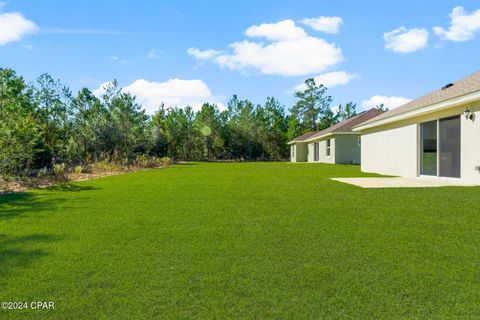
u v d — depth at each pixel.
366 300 2.68
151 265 3.48
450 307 2.55
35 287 2.98
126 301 2.71
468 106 9.73
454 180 10.58
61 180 12.46
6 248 4.08
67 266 3.46
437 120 11.44
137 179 13.03
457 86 11.81
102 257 3.73
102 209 6.54
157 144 32.81
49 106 24.62
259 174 15.17
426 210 6.05
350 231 4.71
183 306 2.62
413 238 4.34
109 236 4.58
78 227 5.09
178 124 39.81
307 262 3.53
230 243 4.21
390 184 10.10
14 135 12.59
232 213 6.01
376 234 4.54
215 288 2.93
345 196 7.77
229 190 9.14
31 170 16.02
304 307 2.58
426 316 2.43
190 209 6.43
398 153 13.89
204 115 43.03
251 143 45.56
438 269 3.29
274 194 8.26
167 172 17.34
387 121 13.91
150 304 2.66
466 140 9.91
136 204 7.06
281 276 3.17
